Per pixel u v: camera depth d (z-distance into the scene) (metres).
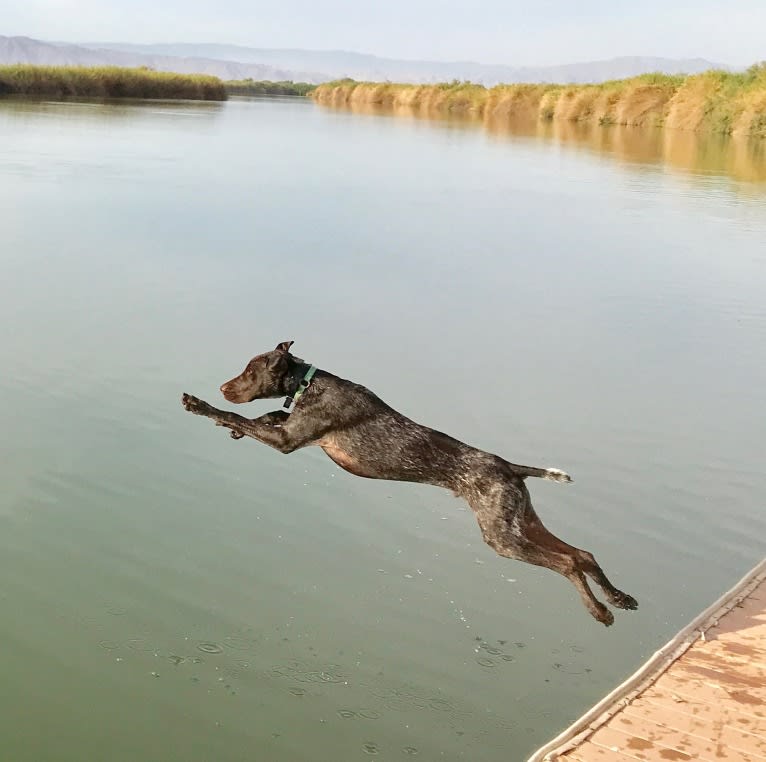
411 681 2.89
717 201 12.37
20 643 2.98
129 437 4.39
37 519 3.68
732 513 3.96
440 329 6.12
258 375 2.82
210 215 9.69
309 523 3.79
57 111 23.89
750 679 2.75
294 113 34.00
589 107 30.67
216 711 2.74
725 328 6.48
